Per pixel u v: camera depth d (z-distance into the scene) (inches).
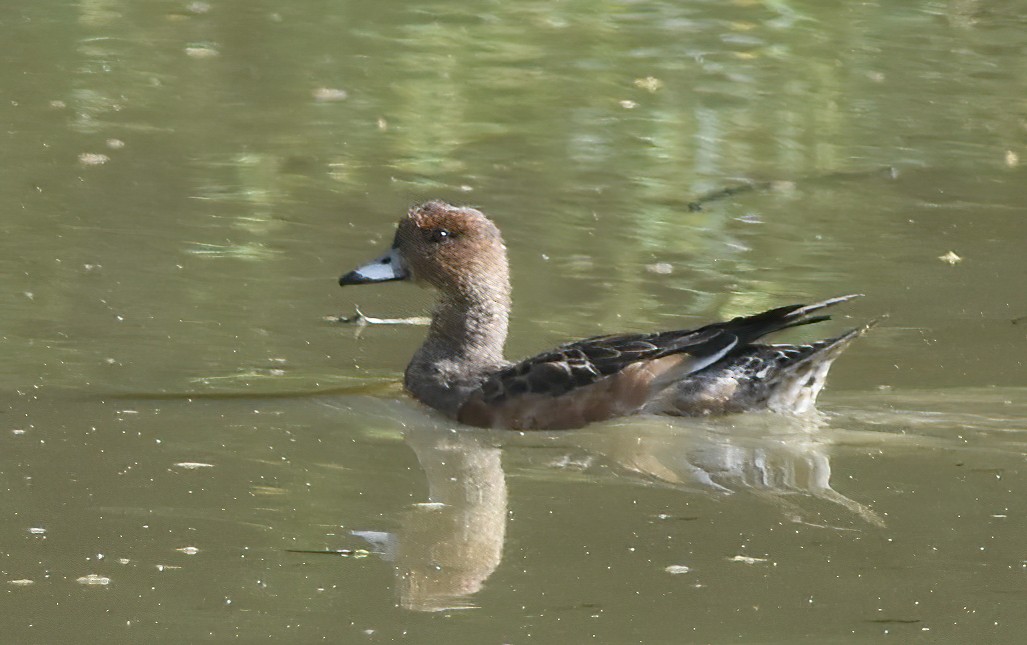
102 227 669.9
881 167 790.5
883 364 542.0
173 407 495.2
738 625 353.4
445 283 527.2
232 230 675.4
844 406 504.4
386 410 507.5
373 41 1011.9
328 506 422.3
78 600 361.1
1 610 354.9
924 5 1111.0
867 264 650.8
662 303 602.5
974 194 748.6
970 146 826.2
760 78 943.7
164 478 436.5
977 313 592.1
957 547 397.7
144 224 676.7
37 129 810.8
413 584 373.1
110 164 759.1
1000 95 915.4
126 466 444.1
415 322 589.6
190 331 563.2
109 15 1054.4
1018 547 397.7
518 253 658.8
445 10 1096.2
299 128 834.2
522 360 530.0
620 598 367.2
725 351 498.3
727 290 617.9
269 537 399.9
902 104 898.1
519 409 499.2
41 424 474.0
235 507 418.0
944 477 446.9
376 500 428.1
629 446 480.4
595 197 738.2
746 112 879.7
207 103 873.5
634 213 715.4
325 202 717.9
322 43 1005.2
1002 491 435.2
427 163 782.5
